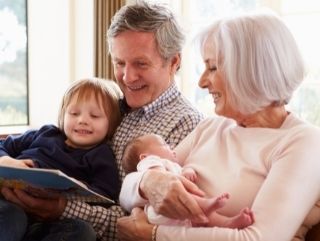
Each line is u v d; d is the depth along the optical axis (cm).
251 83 128
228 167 134
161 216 129
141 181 133
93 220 155
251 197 126
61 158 170
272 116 135
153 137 156
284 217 114
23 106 443
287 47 128
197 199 121
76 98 180
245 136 136
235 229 116
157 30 173
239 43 128
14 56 432
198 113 177
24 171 117
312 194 119
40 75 432
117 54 177
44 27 424
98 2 355
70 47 406
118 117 187
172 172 138
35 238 148
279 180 117
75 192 129
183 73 349
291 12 301
